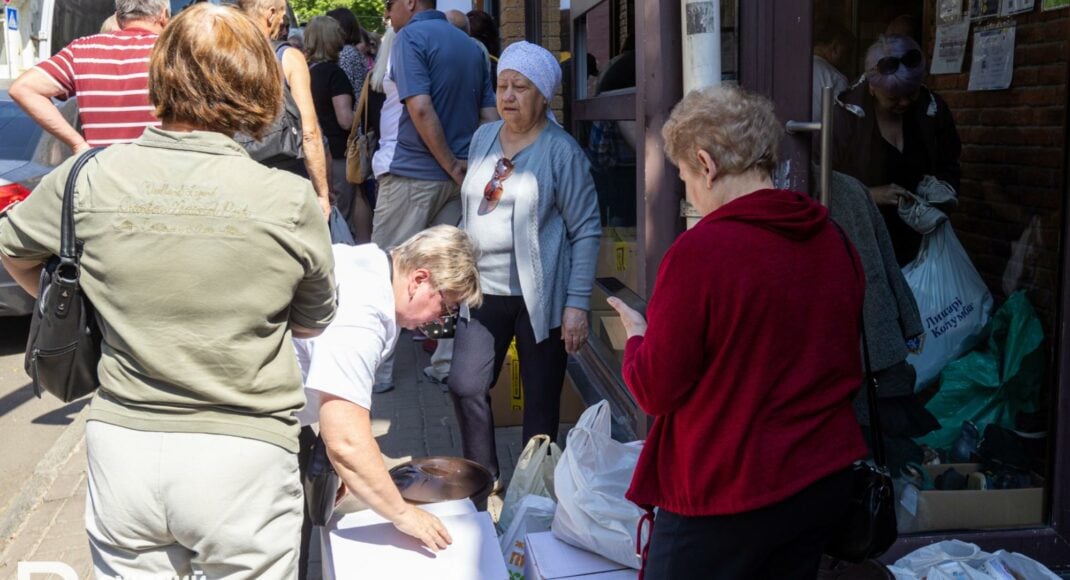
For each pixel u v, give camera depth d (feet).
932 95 13.24
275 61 7.60
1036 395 12.34
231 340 6.96
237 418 7.10
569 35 20.66
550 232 12.66
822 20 12.12
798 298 7.02
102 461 7.02
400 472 11.08
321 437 9.26
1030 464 12.03
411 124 16.87
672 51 11.71
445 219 17.51
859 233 11.38
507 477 14.66
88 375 7.28
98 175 7.06
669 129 7.69
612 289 16.96
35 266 7.45
